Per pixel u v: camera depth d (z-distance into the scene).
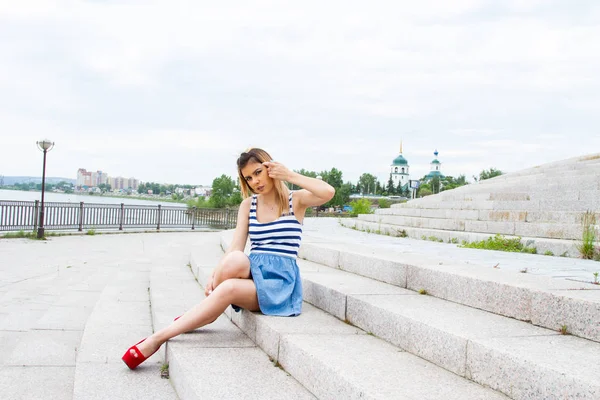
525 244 6.72
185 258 9.72
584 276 4.09
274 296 3.49
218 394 2.44
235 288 3.40
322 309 3.87
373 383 2.16
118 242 14.70
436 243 7.98
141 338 4.14
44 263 9.66
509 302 2.91
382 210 13.86
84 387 3.06
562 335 2.49
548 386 1.88
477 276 3.25
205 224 22.86
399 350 2.78
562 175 11.48
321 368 2.43
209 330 3.77
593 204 7.77
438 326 2.59
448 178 123.38
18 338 4.51
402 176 195.62
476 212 9.20
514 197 9.65
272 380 2.70
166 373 3.30
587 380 1.74
